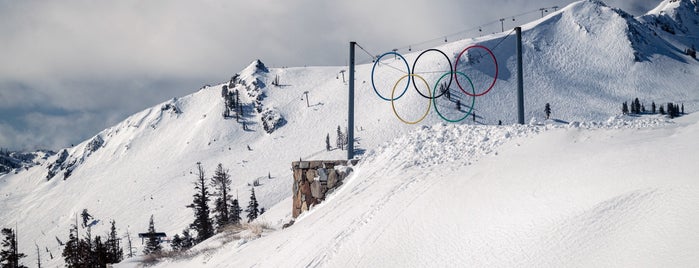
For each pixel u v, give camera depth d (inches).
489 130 505.4
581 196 252.2
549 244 227.3
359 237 341.7
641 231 202.2
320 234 397.1
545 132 435.2
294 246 407.5
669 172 235.9
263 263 413.4
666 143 289.6
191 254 647.8
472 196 318.7
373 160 584.7
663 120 415.8
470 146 480.7
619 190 239.5
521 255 230.7
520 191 295.3
